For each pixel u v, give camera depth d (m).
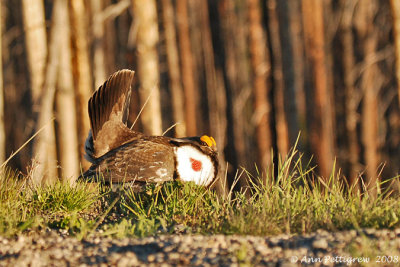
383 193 6.40
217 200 6.41
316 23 21.45
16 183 6.68
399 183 6.71
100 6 20.69
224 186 7.11
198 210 6.38
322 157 21.20
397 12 21.89
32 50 16.83
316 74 21.42
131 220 6.33
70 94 17.08
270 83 21.88
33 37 16.83
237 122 24.02
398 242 4.91
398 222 5.60
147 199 6.80
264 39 22.70
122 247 5.13
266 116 21.78
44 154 15.72
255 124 21.89
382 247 4.84
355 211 5.81
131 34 17.27
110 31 23.27
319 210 6.07
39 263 4.80
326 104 21.48
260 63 22.00
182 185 6.83
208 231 5.74
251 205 6.16
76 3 17.45
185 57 21.98
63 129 16.97
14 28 23.88
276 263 4.57
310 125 21.52
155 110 17.36
